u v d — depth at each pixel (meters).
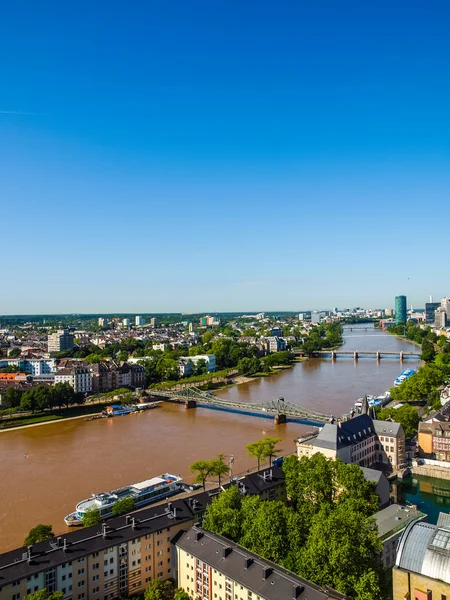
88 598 141.88
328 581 127.38
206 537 148.00
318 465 186.00
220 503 162.25
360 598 120.06
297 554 136.88
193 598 145.88
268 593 120.06
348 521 136.75
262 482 196.25
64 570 137.75
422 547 108.62
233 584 130.00
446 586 101.25
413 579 105.94
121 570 147.88
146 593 142.25
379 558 145.25
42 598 122.62
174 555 155.00
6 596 126.94
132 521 157.12
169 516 161.75
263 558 134.25
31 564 134.50
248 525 150.62
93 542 145.50
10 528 196.88
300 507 170.75
